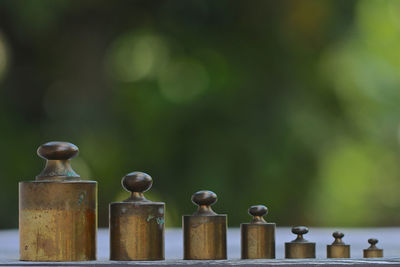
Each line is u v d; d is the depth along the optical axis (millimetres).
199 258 2041
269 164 10367
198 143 10391
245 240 2107
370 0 11305
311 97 10852
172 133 10430
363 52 11344
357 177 11234
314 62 10867
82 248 1935
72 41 10492
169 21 10883
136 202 1975
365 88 11328
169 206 10297
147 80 10727
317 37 10820
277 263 1877
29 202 1930
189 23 10867
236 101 10602
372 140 11328
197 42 10883
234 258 2246
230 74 10773
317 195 10508
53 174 1954
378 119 11492
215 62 10844
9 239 4031
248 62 10812
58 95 10469
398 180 11656
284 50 10812
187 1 10734
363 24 11227
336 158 10844
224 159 10352
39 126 10438
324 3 10781
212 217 2057
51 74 10500
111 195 10117
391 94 11641
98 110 10359
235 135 10453
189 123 10484
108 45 10656
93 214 1967
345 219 11117
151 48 10938
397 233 4773
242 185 10312
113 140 10211
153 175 10352
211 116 10539
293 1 10742
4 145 10227
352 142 11078
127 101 10492
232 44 10852
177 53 10875
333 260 1979
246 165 10367
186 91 10797
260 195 10312
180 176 10352
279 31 10797
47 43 10453
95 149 10133
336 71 10945
